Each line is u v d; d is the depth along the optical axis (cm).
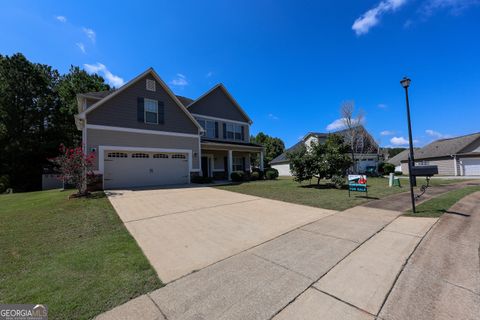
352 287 251
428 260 313
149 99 1334
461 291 238
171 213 640
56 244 404
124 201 825
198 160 1508
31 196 1119
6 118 2086
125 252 362
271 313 209
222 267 306
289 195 930
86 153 1105
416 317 200
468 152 2355
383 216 559
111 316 207
